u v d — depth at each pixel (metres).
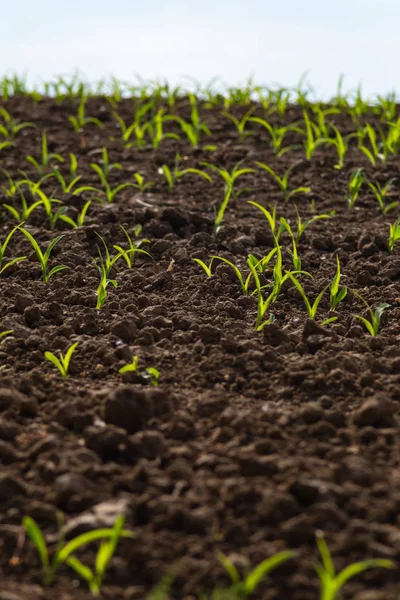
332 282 3.53
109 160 5.45
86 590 2.56
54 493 2.71
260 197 4.74
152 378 3.07
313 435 2.86
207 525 2.63
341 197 4.71
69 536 2.62
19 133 6.12
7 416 2.92
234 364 3.11
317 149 5.69
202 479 2.73
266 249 3.87
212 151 5.60
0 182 4.96
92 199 4.60
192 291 3.54
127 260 3.71
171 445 2.84
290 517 2.65
